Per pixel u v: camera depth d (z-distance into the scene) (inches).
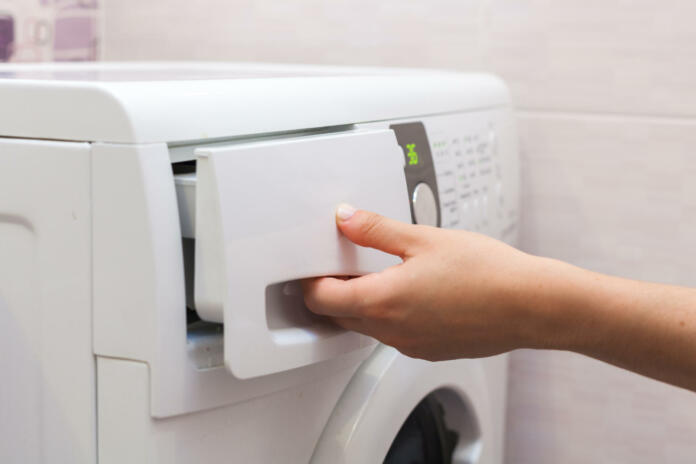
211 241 16.0
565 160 38.6
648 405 39.1
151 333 16.1
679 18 35.6
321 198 18.1
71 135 16.3
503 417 36.2
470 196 28.1
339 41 42.3
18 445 18.2
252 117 18.1
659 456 39.3
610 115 37.5
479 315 18.2
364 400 21.9
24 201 17.0
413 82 26.1
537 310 17.8
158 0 45.3
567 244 39.2
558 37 37.9
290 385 19.6
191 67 32.3
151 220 15.7
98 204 16.2
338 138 18.8
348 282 18.3
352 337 20.1
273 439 19.6
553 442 41.3
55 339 17.2
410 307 18.3
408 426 28.4
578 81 37.8
